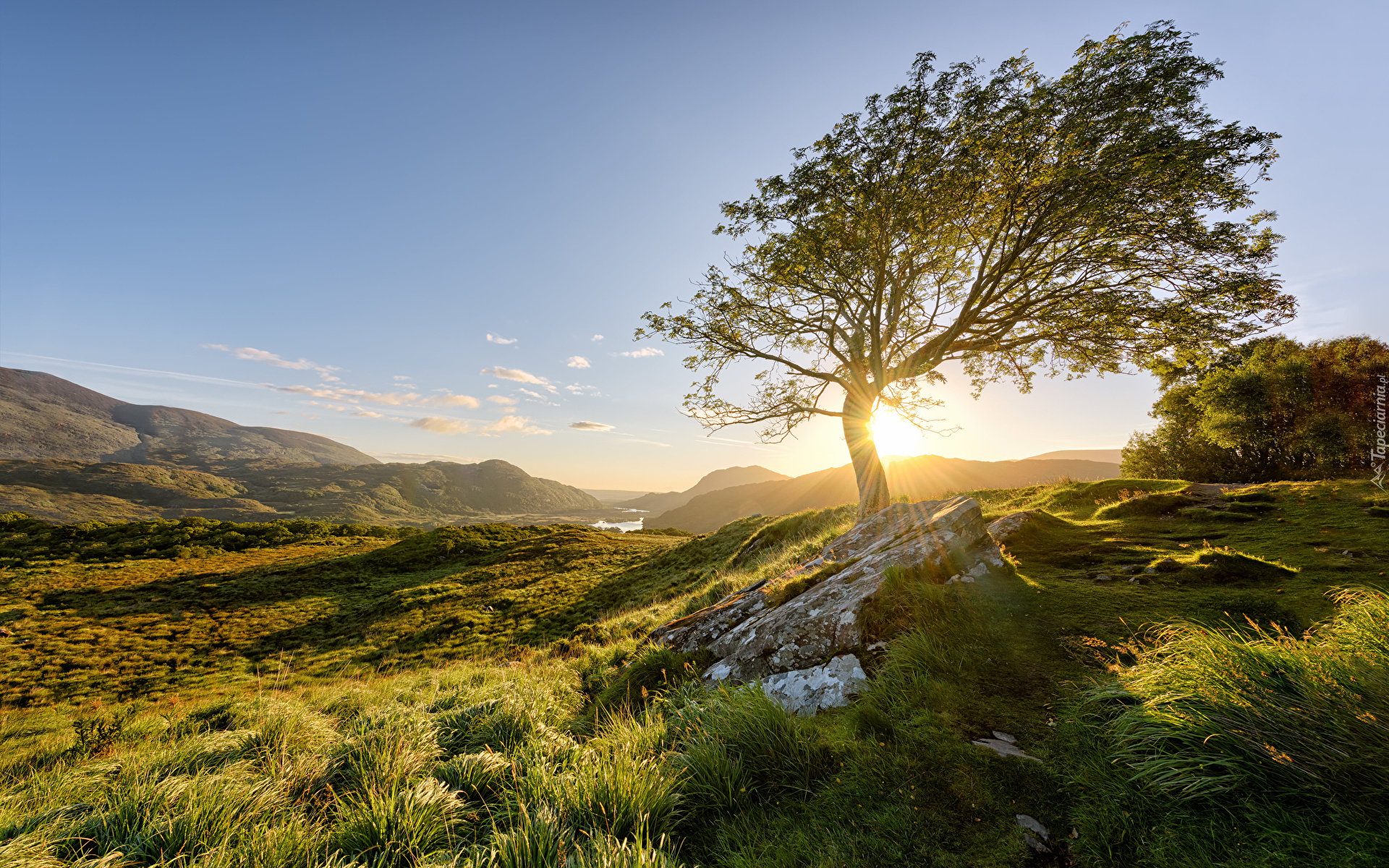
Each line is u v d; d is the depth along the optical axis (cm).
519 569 4381
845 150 1592
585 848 340
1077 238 1487
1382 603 416
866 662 570
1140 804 314
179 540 5612
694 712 518
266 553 5512
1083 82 1351
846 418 1862
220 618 3338
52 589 3875
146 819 410
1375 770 277
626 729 540
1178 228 1332
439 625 2945
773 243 1775
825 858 308
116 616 3303
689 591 2483
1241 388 3127
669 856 333
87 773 613
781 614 711
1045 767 362
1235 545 898
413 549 5331
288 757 568
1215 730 330
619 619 2148
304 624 3275
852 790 367
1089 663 510
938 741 401
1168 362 1603
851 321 1811
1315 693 327
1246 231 1317
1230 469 3594
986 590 730
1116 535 1050
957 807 337
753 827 355
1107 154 1310
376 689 1499
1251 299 1340
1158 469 4184
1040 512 1210
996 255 1695
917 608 616
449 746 588
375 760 490
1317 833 262
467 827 395
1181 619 573
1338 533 875
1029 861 290
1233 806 296
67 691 2175
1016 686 488
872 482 1780
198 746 614
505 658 2038
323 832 398
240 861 356
